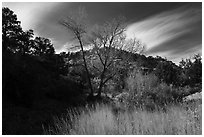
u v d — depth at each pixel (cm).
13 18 1919
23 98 1214
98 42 2608
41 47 2527
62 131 633
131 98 1088
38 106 1259
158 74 1944
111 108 815
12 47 1705
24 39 2066
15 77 1221
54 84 1994
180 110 702
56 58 2628
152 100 1005
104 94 2372
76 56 2738
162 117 623
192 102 841
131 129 563
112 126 585
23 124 863
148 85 1252
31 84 1317
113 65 2522
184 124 571
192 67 2044
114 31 2538
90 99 1991
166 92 1201
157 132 546
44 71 1986
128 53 2527
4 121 829
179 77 1986
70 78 2591
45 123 877
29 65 1470
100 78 2627
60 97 1775
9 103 1120
